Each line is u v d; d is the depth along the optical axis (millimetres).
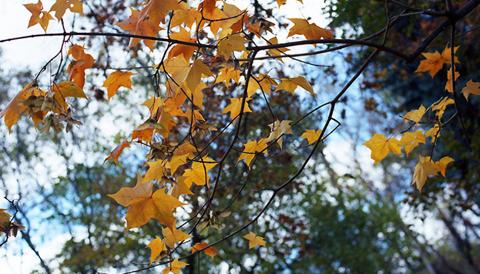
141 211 1930
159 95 2254
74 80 2238
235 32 2303
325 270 10438
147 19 2141
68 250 8039
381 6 5691
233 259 7621
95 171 8367
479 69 6742
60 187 8320
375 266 12328
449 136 6598
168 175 2383
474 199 7230
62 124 2021
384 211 12898
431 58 3242
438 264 16641
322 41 2430
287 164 6152
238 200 6477
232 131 5941
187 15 2211
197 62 2078
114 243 7930
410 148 2951
